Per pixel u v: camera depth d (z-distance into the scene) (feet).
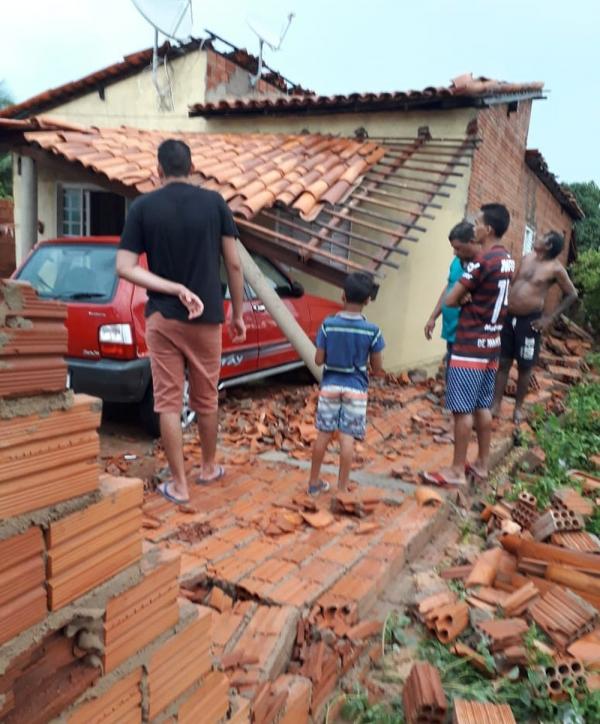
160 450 17.10
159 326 12.55
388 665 9.30
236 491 14.32
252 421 20.07
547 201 50.96
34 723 4.35
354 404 13.91
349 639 9.26
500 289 14.46
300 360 24.86
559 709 8.36
